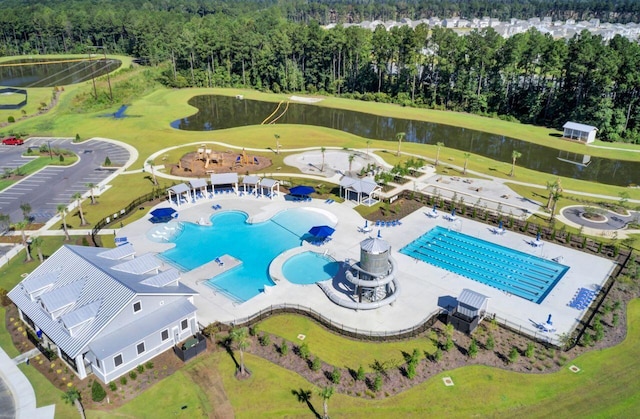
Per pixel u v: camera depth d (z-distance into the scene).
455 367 48.53
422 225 78.19
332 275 64.25
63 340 46.75
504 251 71.12
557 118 143.38
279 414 43.41
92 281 51.25
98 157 109.94
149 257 56.16
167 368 48.31
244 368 48.19
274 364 48.88
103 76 184.25
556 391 46.03
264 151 114.94
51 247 70.88
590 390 46.19
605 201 88.38
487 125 145.38
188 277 63.50
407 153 115.12
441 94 167.75
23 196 88.94
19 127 131.50
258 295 59.69
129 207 82.06
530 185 95.69
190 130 135.62
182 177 97.81
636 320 55.91
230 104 169.88
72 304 49.66
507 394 45.62
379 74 176.88
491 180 97.81
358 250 70.12
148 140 122.81
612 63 127.50
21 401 44.75
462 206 83.38
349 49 179.50
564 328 54.25
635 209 84.75
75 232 75.25
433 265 66.56
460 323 53.34
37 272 55.38
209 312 56.41
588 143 128.00
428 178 98.06
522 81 179.25
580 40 140.62
